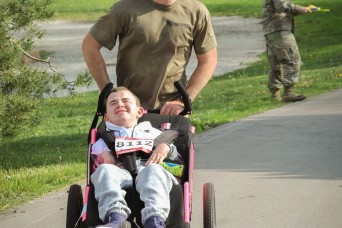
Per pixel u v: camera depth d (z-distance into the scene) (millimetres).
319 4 86312
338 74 37000
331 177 16203
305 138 20594
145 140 10312
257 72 48750
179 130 10727
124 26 11352
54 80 19500
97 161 10383
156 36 11281
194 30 11469
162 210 9422
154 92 11430
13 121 18062
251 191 15281
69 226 10492
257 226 12977
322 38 65688
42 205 15016
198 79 11625
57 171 17766
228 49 62312
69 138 24906
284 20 28234
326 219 13297
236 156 18703
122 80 11625
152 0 11312
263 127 22781
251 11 91625
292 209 13945
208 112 28391
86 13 97312
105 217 9477
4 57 17922
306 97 29031
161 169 9812
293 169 17047
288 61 28281
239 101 31562
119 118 10570
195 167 17656
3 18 17828
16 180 16766
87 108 36156
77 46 68438
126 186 9859
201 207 14469
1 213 14516
